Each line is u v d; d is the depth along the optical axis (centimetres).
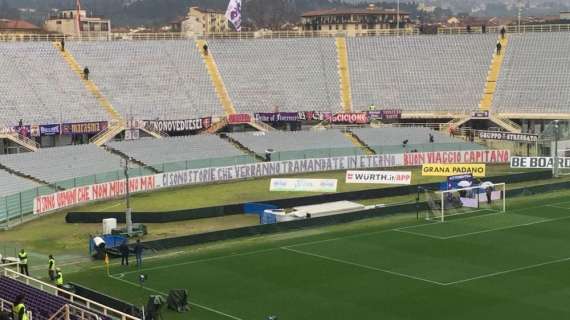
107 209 10250
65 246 8325
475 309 5950
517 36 16438
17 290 5844
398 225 9094
